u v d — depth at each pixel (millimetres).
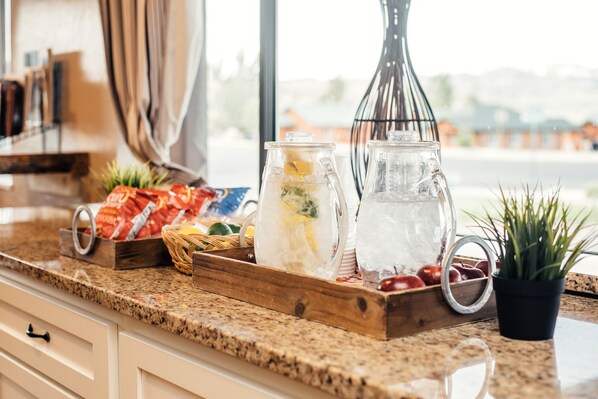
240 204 2002
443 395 881
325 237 1362
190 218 1868
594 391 905
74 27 3107
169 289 1497
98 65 2955
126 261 1727
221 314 1275
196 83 2791
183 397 1304
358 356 1036
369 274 1305
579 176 6793
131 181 2201
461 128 8328
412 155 1285
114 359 1509
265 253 1385
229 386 1178
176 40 2426
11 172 2916
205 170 2846
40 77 3266
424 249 1273
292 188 1348
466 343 1114
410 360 1022
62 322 1670
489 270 1254
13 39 3652
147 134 2486
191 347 1285
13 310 1931
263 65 2408
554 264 1119
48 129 3279
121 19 2580
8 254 1957
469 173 8195
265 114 2424
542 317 1131
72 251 1896
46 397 1772
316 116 6477
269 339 1118
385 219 1271
